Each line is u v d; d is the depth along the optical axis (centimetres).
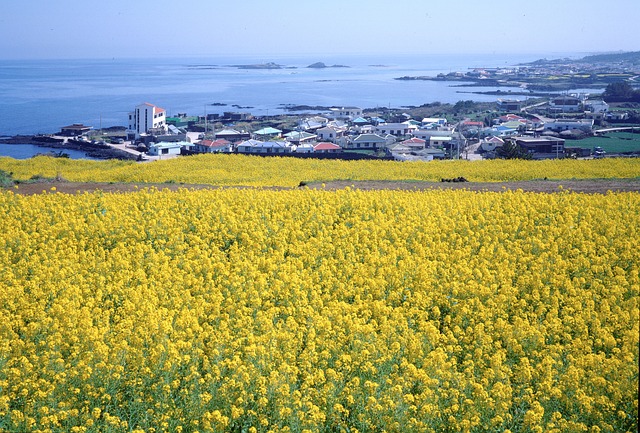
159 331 1248
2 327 1277
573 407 1053
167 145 11212
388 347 1245
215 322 1384
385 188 3155
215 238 2042
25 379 1090
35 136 13325
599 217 2162
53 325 1285
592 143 11219
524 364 1145
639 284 1591
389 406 1019
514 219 2166
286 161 4578
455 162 4438
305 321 1377
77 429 976
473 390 1087
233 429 1040
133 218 2212
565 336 1296
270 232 2109
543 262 1712
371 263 1744
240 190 2742
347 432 1016
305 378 1133
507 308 1466
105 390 1081
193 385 1082
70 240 1958
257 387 1080
